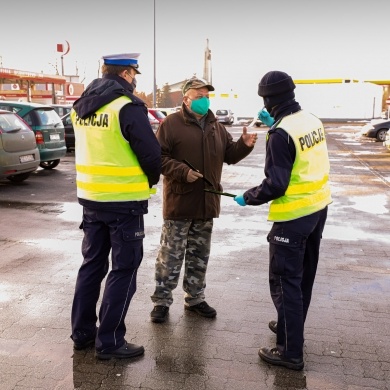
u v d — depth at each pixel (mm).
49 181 10469
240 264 5133
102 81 3082
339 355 3270
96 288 3264
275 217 3031
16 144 9312
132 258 3148
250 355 3258
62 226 6672
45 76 39312
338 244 5926
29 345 3342
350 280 4676
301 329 3076
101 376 2986
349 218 7344
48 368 3064
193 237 3783
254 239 6164
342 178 11445
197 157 3609
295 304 3055
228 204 8391
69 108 16922
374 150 18828
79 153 3188
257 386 2904
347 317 3850
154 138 3061
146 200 3170
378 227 6809
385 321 3787
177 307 4008
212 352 3295
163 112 24500
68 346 3342
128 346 3242
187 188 3594
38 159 10023
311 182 3000
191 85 3525
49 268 4922
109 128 2979
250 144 3732
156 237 6180
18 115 10180
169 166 3500
